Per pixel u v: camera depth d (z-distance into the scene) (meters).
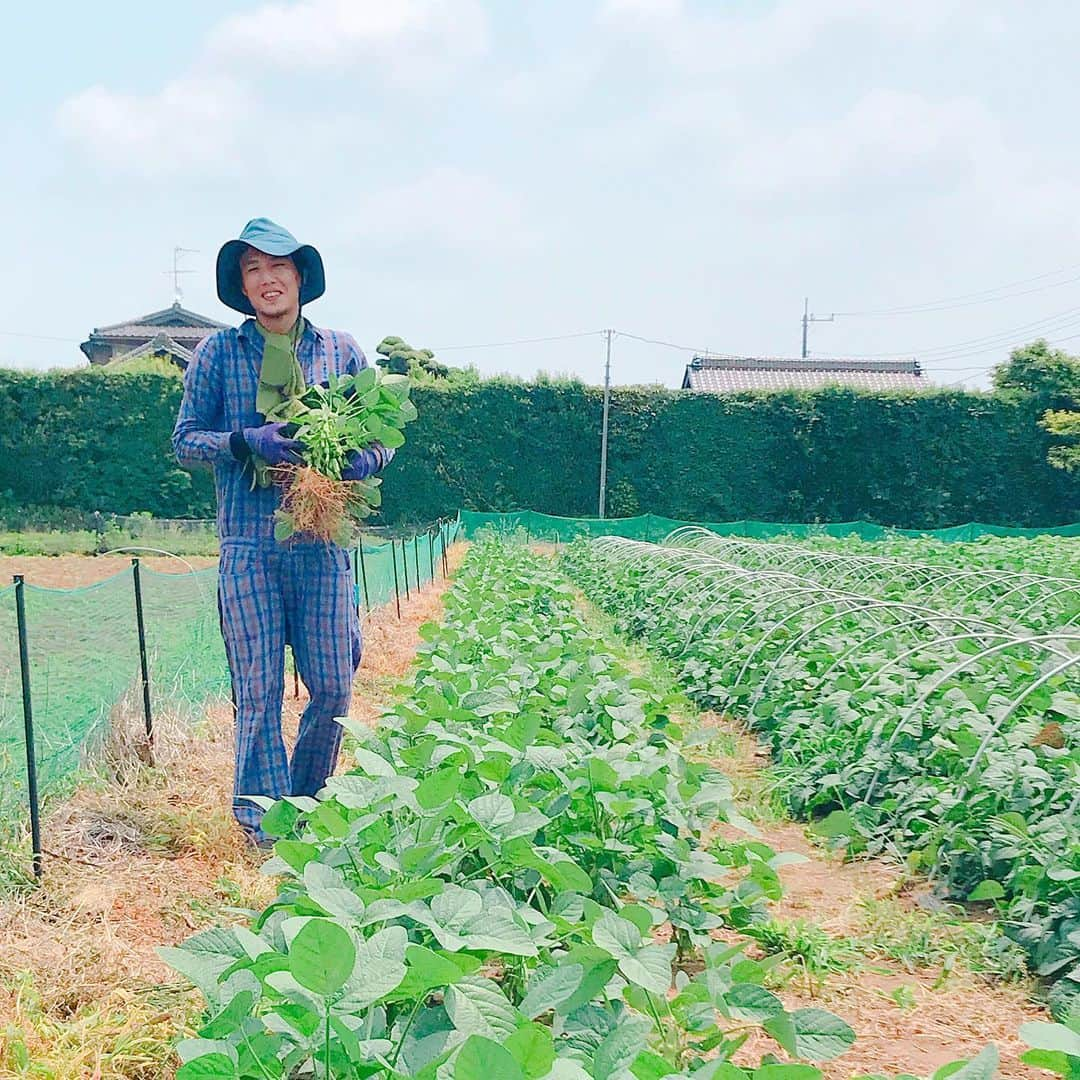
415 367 32.50
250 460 5.03
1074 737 5.39
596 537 25.55
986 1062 2.12
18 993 3.49
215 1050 2.18
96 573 19.45
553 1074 2.12
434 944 2.89
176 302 57.06
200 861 4.94
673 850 4.05
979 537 28.33
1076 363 31.56
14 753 5.50
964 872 4.99
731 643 9.25
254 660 5.09
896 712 6.13
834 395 31.52
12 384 28.33
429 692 5.55
